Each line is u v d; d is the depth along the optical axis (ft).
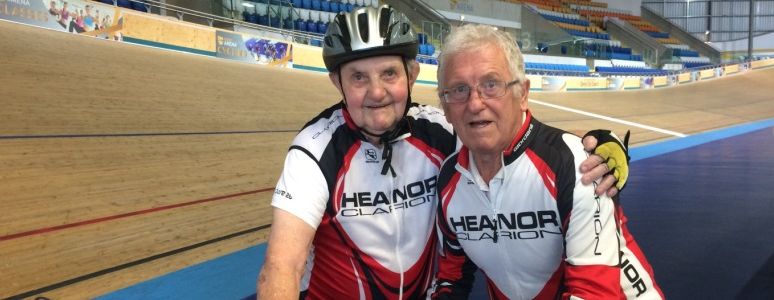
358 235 3.73
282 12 40.65
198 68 26.91
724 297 6.92
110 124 15.37
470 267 4.23
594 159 3.25
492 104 3.17
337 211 3.65
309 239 3.33
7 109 14.16
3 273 7.23
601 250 3.28
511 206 3.48
